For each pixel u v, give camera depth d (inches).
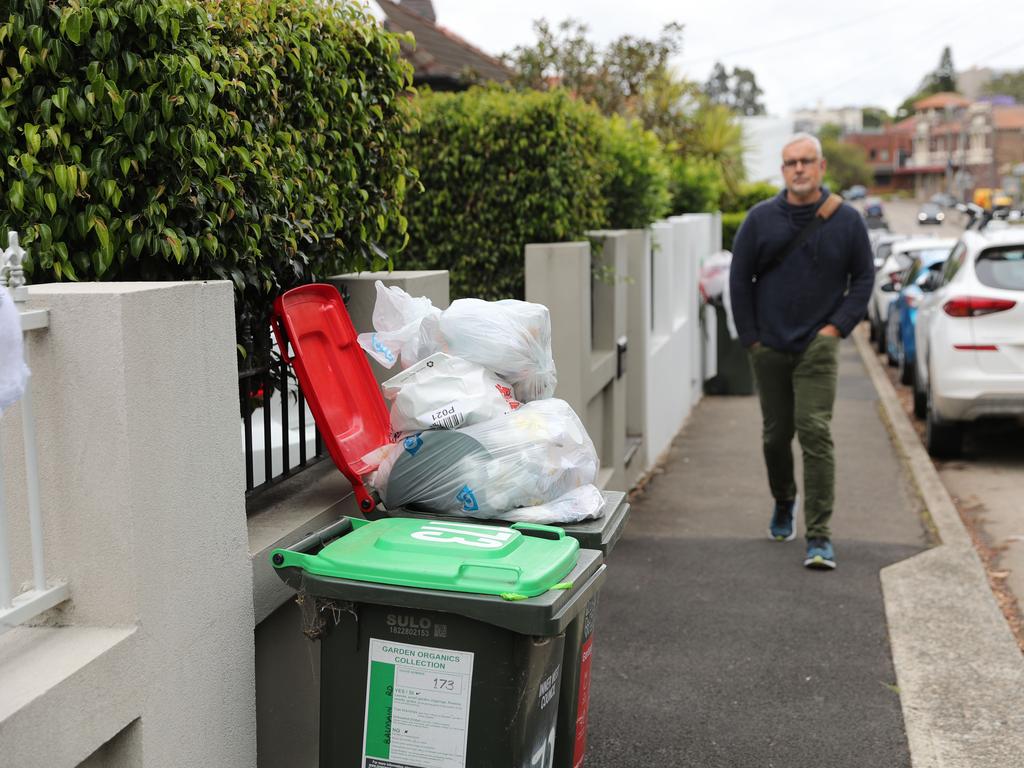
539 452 123.0
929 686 180.2
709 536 271.7
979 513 307.4
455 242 273.6
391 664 104.9
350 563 104.3
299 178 140.6
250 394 137.6
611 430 290.8
